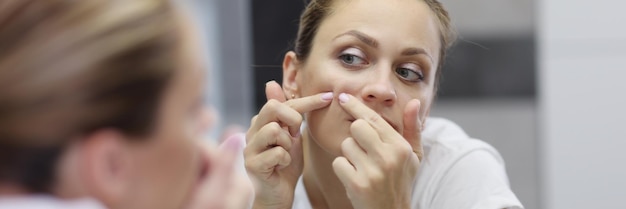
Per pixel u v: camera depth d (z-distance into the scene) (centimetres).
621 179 185
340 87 98
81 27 57
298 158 103
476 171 107
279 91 104
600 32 182
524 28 185
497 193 103
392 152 93
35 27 57
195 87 64
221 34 183
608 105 184
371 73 98
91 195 61
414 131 98
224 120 189
